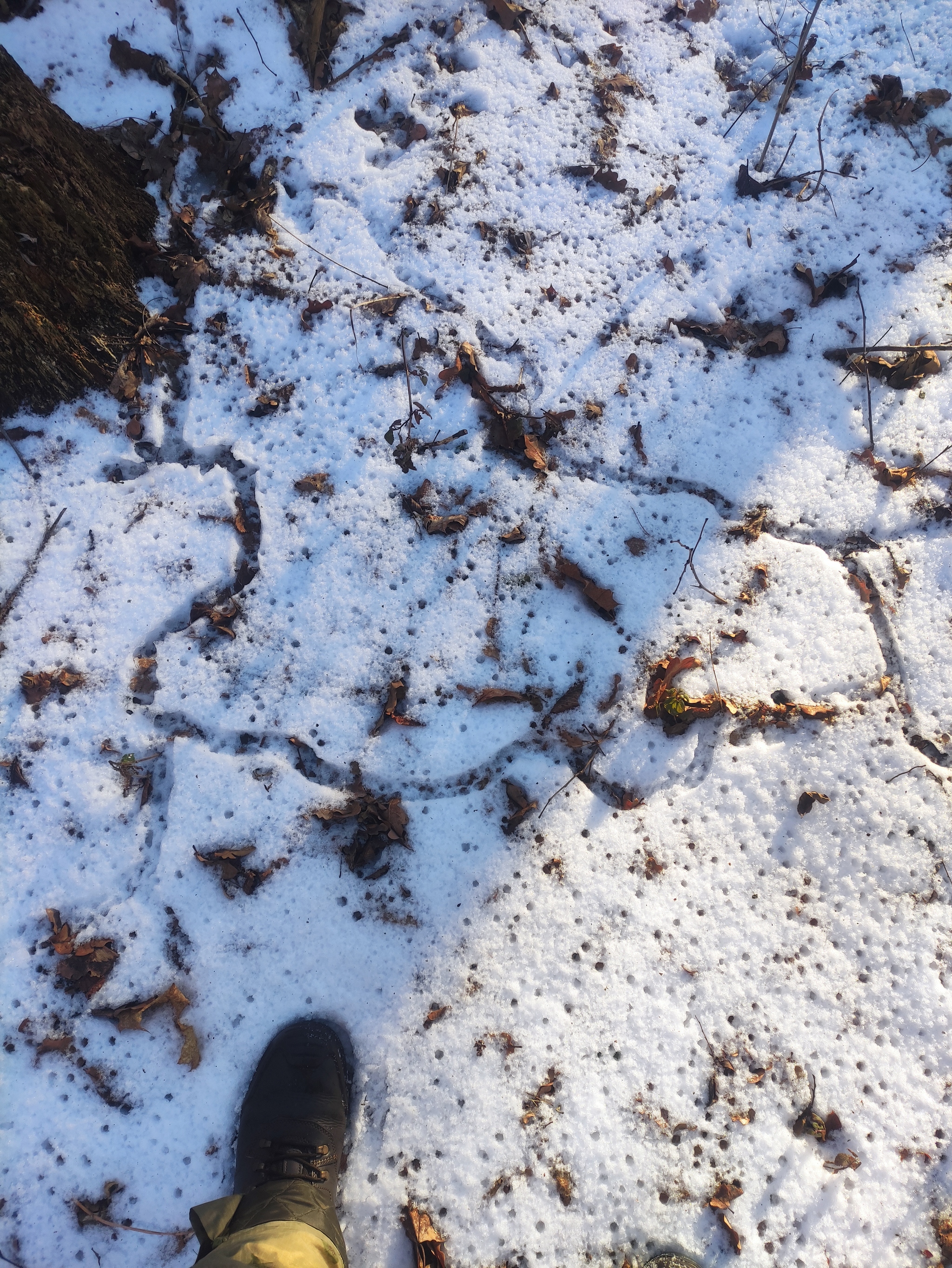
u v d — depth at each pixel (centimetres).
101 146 216
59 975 201
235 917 207
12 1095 195
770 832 228
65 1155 193
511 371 244
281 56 251
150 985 203
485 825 219
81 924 205
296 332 240
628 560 238
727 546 242
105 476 230
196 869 209
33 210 183
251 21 249
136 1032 200
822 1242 201
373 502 232
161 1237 191
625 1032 210
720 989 215
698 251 259
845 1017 217
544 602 233
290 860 212
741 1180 203
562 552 236
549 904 215
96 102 239
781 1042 214
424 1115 201
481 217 252
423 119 256
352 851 213
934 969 223
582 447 244
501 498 237
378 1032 205
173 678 219
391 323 242
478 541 234
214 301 239
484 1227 195
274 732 220
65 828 209
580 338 249
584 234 256
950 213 266
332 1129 193
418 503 233
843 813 230
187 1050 200
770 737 234
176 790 211
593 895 217
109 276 218
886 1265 201
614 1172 201
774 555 243
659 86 268
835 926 224
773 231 261
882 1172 206
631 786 227
